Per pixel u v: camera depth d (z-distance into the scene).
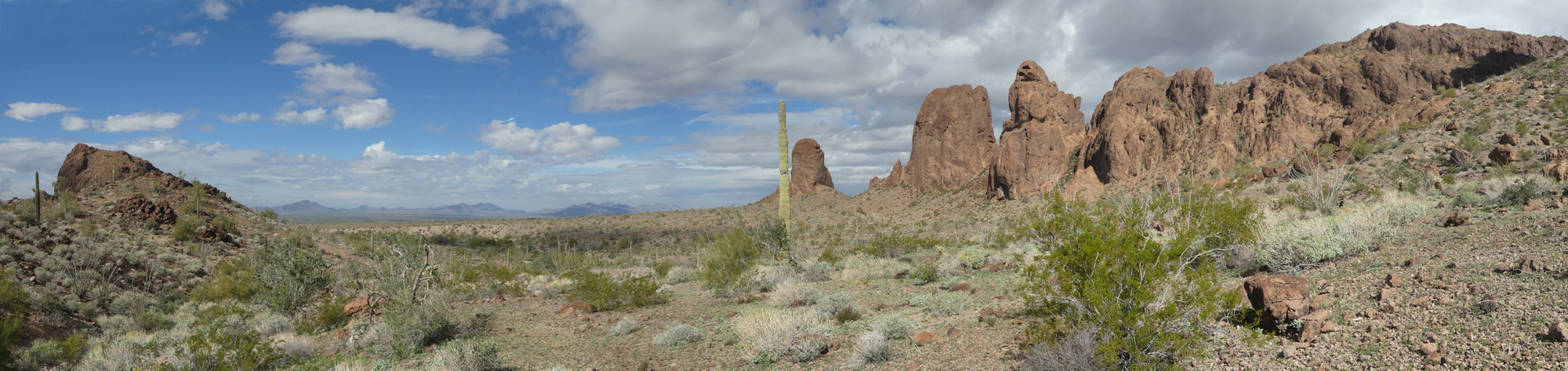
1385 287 7.29
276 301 19.30
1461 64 78.19
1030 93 94.56
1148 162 78.44
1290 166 44.94
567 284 24.75
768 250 25.61
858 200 125.25
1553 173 17.31
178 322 20.72
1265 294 6.49
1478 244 8.65
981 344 8.40
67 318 19.47
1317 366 5.52
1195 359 6.21
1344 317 6.58
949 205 100.38
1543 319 5.14
